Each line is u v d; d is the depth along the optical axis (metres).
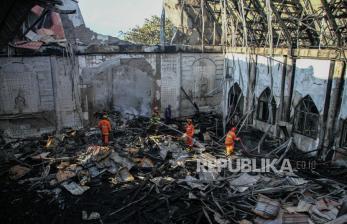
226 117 21.66
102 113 19.59
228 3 20.34
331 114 14.19
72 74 18.33
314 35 17.36
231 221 10.02
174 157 14.97
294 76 16.34
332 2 13.77
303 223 9.62
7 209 10.95
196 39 24.47
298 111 16.44
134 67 20.05
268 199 10.70
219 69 22.81
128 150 15.38
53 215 10.66
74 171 13.16
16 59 16.77
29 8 10.93
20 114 17.53
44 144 16.81
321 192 11.58
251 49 19.23
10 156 14.95
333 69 13.97
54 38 20.23
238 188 11.95
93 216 10.48
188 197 11.50
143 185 12.35
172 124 20.38
